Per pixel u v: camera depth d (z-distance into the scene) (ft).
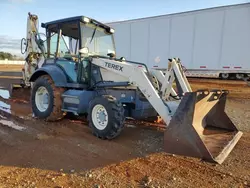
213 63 35.99
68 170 9.47
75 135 13.87
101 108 13.24
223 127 12.66
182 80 12.87
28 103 22.93
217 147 10.37
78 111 14.85
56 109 16.03
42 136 13.62
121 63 14.02
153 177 8.97
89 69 15.55
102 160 10.50
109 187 8.18
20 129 14.84
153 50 42.01
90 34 16.12
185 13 37.60
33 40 21.83
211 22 35.27
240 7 32.40
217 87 36.17
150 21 41.65
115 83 14.28
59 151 11.46
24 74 24.61
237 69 33.88
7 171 9.28
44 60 18.81
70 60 16.14
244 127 16.05
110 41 17.95
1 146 11.91
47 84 16.39
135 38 44.09
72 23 15.78
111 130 12.59
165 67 40.86
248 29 32.22
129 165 10.03
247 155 11.18
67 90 16.26
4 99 24.93
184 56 38.70
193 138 9.59
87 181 8.59
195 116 11.43
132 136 13.84
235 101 27.25
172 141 10.15
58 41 16.89
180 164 10.19
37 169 9.51
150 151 11.62
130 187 8.21
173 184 8.45
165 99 13.10
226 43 34.37
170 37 39.73
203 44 36.52
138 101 14.07
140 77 13.00
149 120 16.90
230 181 8.73
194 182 8.64
